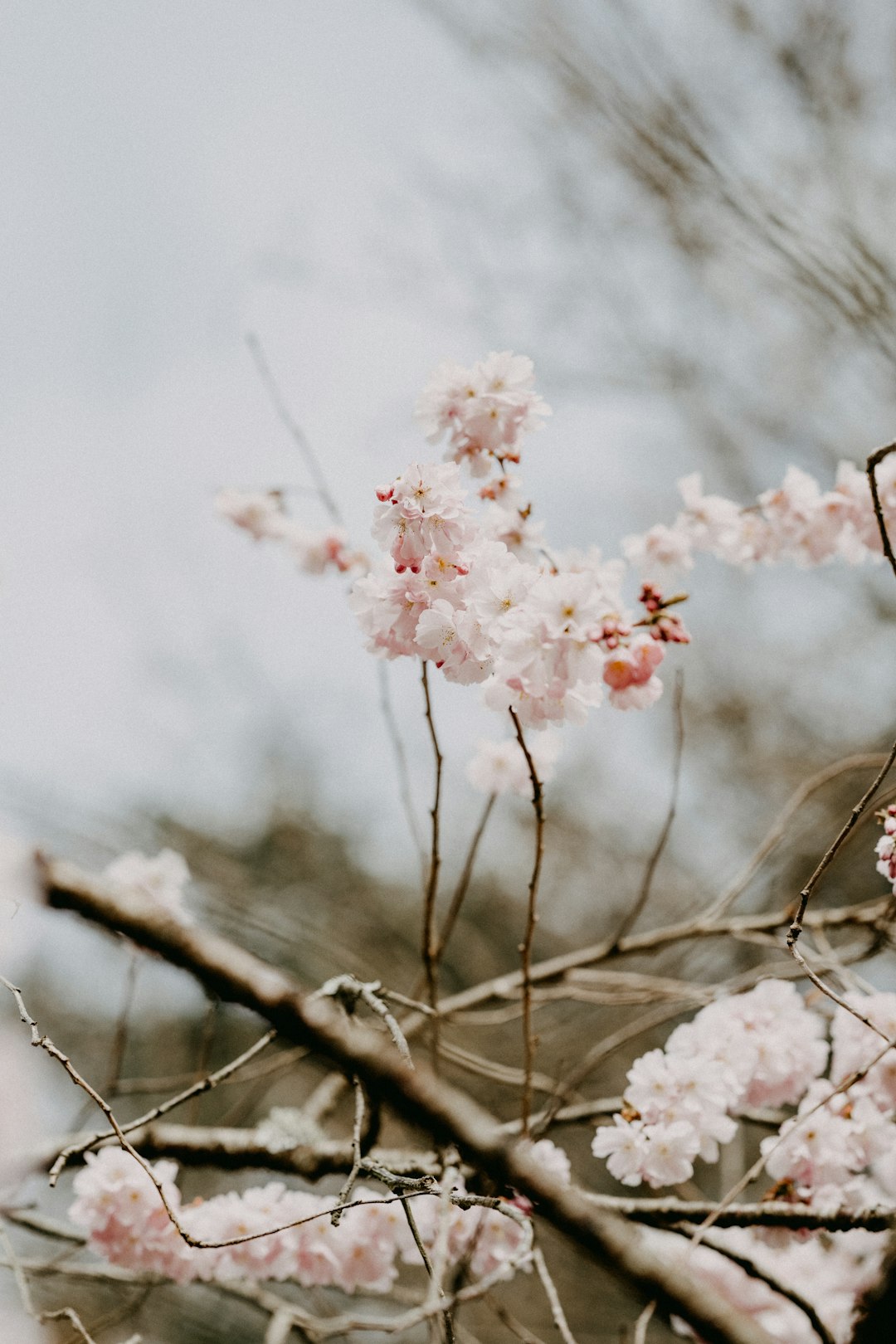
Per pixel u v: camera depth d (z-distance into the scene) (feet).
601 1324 16.57
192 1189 15.40
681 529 9.27
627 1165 7.22
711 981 13.62
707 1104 7.34
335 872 29.76
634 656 6.30
